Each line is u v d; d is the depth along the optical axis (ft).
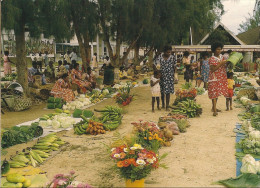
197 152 16.63
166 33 53.62
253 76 64.54
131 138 13.73
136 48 73.51
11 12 26.58
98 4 41.93
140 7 45.80
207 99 35.55
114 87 46.06
